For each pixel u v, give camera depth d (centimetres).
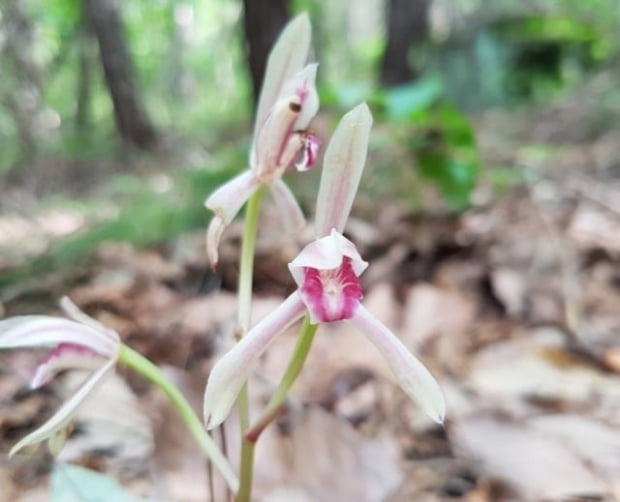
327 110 31
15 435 13
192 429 9
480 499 11
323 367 15
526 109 63
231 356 7
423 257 22
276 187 9
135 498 9
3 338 8
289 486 11
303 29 9
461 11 102
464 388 15
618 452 12
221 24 132
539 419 13
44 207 42
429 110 26
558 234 22
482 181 31
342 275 7
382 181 28
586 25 75
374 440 12
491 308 19
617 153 35
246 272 9
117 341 8
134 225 25
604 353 16
